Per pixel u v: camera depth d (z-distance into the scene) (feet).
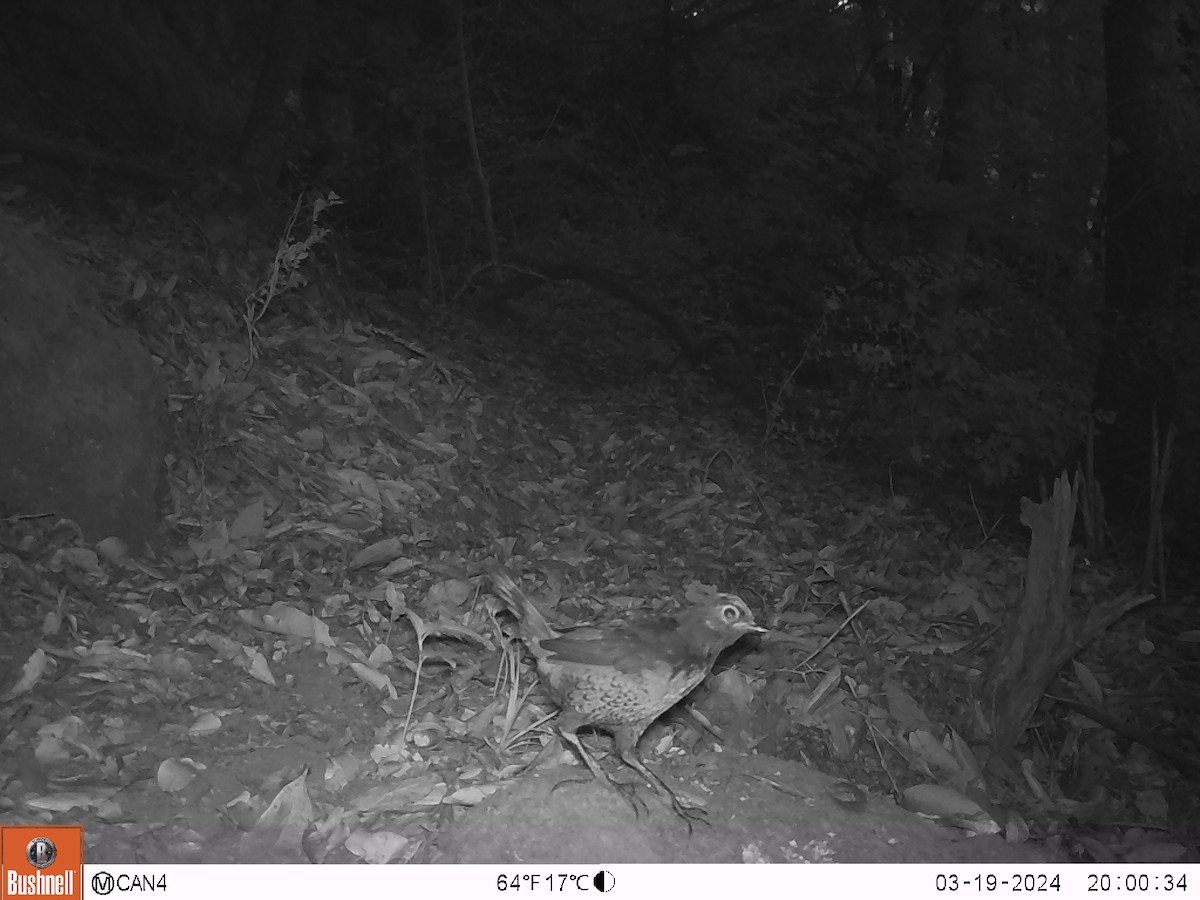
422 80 12.67
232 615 4.78
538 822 3.62
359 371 7.52
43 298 5.05
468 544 6.18
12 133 8.31
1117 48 10.93
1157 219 10.67
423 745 4.15
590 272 12.17
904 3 13.51
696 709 4.75
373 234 12.35
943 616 6.68
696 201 15.53
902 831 3.99
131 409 5.19
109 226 7.84
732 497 8.34
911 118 16.65
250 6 12.09
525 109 15.48
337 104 12.46
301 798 3.61
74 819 3.49
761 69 16.76
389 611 5.07
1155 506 8.39
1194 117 10.72
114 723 3.95
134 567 4.88
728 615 3.58
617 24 16.46
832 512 8.64
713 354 12.35
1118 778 5.65
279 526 5.50
